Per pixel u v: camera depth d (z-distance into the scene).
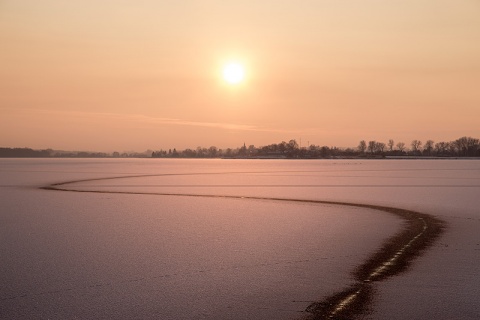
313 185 54.66
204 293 13.40
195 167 130.50
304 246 19.36
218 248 18.94
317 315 11.74
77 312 11.98
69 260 16.95
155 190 47.66
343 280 14.59
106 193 44.06
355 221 26.19
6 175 77.94
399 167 123.50
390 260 17.00
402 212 29.88
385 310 12.05
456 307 12.23
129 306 12.38
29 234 21.91
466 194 41.72
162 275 15.12
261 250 18.59
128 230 23.06
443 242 20.14
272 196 41.12
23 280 14.58
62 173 86.44
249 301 12.75
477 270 15.61
